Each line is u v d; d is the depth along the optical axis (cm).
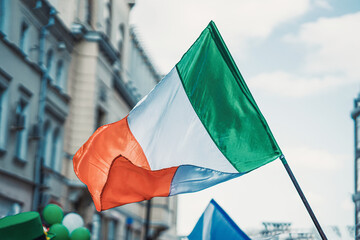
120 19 3628
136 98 4212
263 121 794
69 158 2906
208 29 820
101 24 3173
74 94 2988
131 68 4106
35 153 2473
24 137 2384
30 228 655
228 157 801
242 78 807
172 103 815
